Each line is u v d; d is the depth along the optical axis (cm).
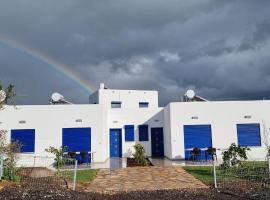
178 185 1484
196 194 1262
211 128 2684
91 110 2700
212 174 1744
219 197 1200
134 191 1366
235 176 1605
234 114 2691
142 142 3080
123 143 3073
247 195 1216
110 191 1389
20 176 1662
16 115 2675
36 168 2105
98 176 1800
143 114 3114
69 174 1830
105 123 2823
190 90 3181
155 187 1457
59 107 2694
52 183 1518
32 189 1322
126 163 2486
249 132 2675
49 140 2658
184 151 2667
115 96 3894
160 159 2730
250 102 2698
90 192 1356
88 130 2681
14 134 2655
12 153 1586
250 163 1950
